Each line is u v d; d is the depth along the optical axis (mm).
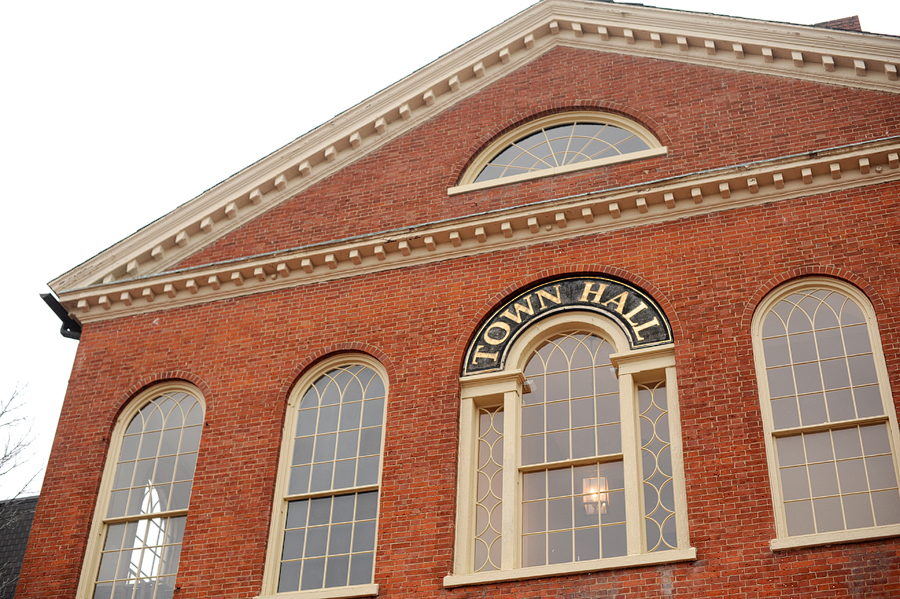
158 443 18875
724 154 18391
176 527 17875
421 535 16078
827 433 15289
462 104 20875
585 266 17812
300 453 17828
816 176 17359
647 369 16531
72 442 19141
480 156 20203
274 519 17188
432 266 18797
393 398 17562
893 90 18109
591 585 14812
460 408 17219
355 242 19172
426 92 20828
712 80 19328
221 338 19375
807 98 18516
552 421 16781
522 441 16734
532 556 15719
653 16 20062
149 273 20844
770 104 18672
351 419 17891
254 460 17766
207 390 18859
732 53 19438
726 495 14945
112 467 18844
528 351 17547
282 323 19141
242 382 18719
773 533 14453
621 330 17094
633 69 20062
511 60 20984
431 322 18172
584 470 16203
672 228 17719
